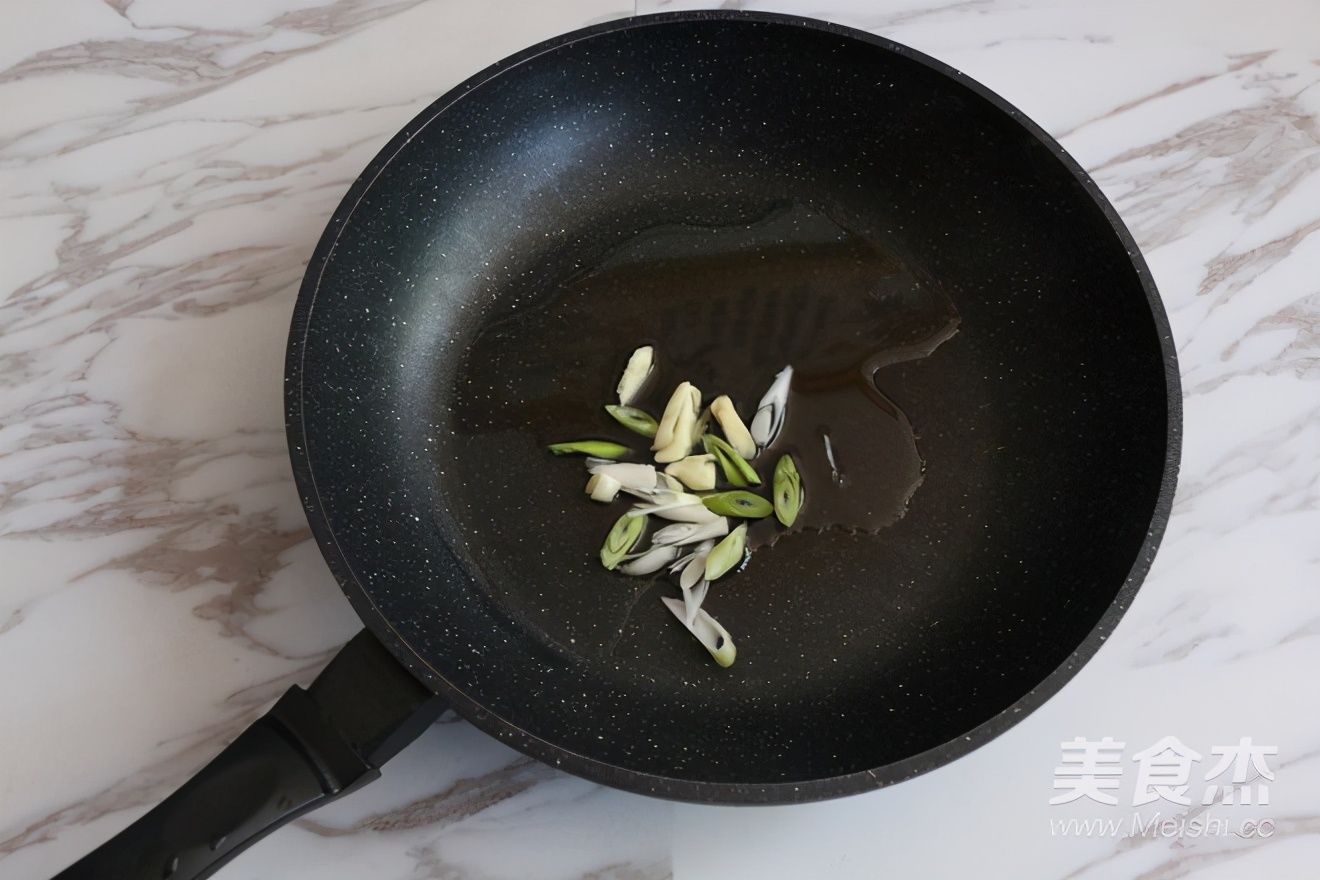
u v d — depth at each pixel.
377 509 0.63
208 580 0.64
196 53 0.74
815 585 0.64
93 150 0.72
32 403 0.67
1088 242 0.66
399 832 0.60
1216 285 0.70
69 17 0.75
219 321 0.68
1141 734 0.62
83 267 0.69
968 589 0.64
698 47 0.69
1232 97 0.74
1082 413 0.66
